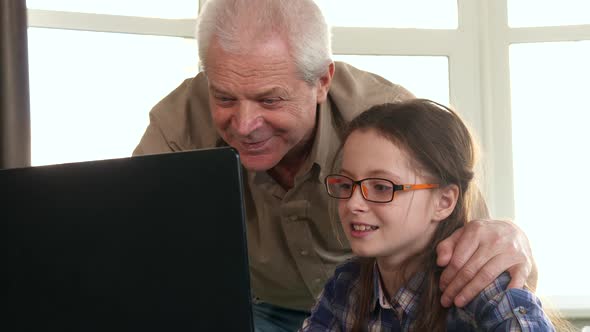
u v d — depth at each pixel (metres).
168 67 2.35
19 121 2.03
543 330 0.94
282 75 1.18
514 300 0.96
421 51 2.46
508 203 2.49
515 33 2.50
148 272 0.64
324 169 1.38
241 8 1.19
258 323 1.57
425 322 1.09
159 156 0.63
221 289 0.62
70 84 2.27
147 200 0.64
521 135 2.53
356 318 1.22
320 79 1.30
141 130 2.33
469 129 1.27
